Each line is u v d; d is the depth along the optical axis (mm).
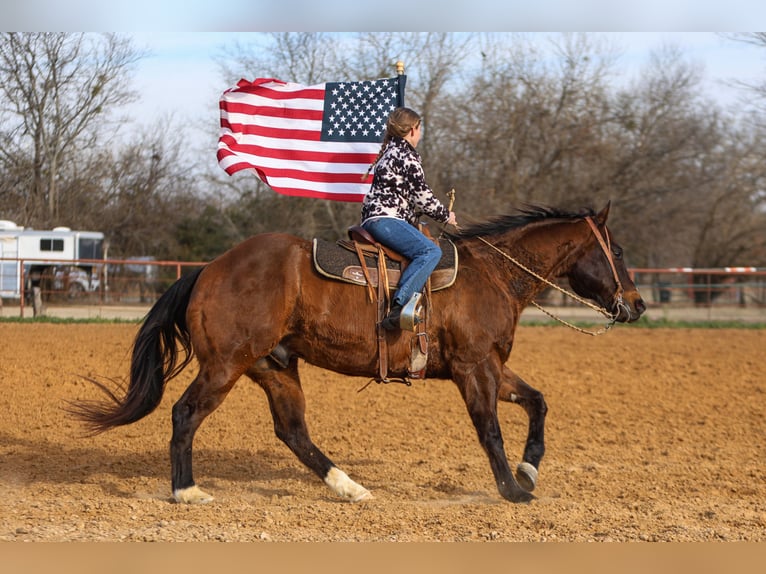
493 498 8055
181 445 7449
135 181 47875
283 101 9609
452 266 7762
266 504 7621
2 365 15570
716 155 44219
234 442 10578
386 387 14664
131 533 6352
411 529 6688
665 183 42562
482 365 7727
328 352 7621
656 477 8914
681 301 34812
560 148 39562
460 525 6809
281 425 8070
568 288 34062
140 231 48156
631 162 41688
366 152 9602
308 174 9555
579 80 40281
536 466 7965
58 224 41906
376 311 7539
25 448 9938
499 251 8234
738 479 8875
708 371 16969
